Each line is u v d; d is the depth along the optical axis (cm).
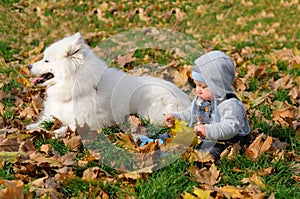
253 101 688
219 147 506
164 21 1391
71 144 526
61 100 595
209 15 1471
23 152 493
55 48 589
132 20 1383
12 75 845
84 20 1354
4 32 1185
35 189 422
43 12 1394
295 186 454
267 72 856
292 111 651
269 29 1335
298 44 1166
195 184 448
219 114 499
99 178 455
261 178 453
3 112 643
